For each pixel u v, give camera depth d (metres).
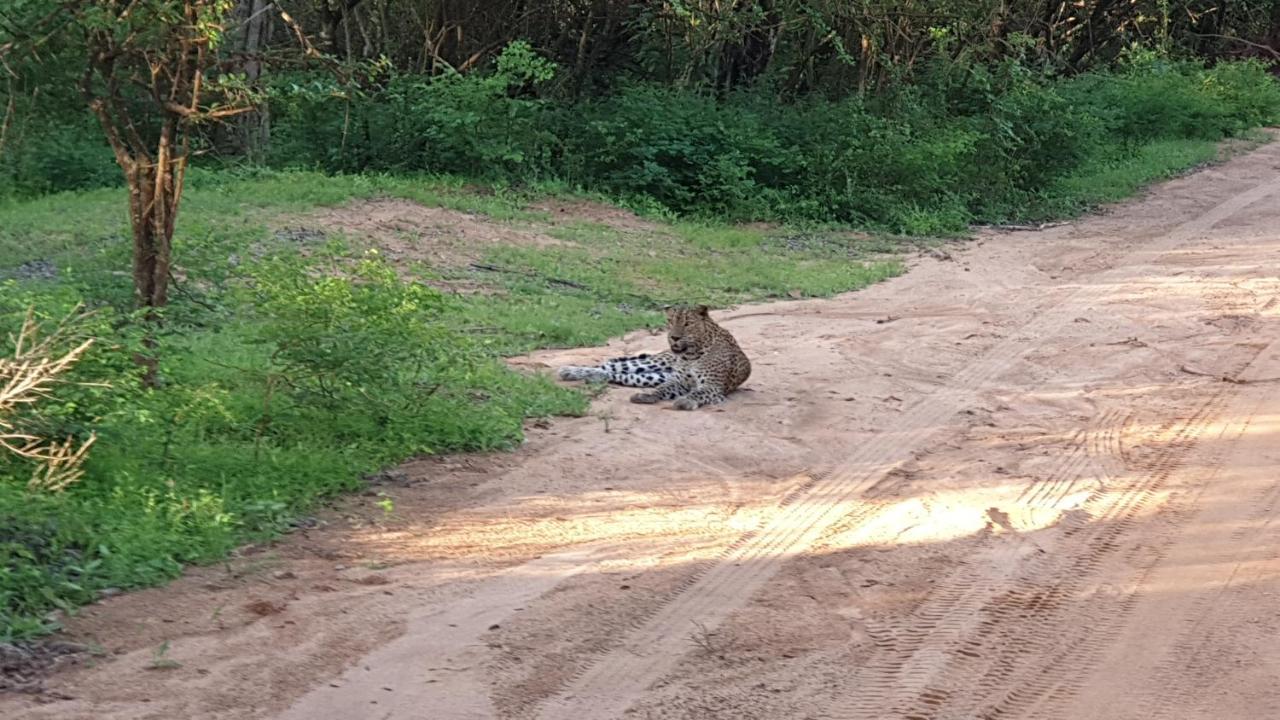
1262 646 6.14
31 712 5.23
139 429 7.94
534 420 9.54
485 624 6.23
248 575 6.68
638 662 5.91
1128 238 18.45
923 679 5.80
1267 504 8.05
